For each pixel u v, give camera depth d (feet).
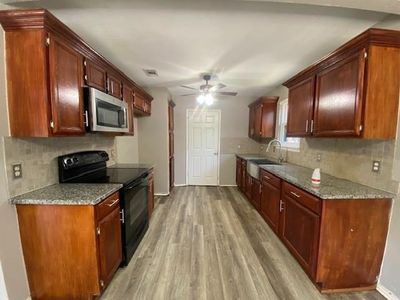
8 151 4.94
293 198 7.40
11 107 4.89
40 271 5.35
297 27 6.23
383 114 5.45
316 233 5.89
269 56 8.47
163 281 6.34
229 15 5.65
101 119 6.65
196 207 12.71
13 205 5.08
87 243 5.21
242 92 15.89
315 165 9.41
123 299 5.66
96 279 5.33
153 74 11.04
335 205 5.65
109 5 5.20
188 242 8.59
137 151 14.78
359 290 6.02
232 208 12.57
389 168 5.70
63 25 4.97
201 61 9.09
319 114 7.28
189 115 17.71
